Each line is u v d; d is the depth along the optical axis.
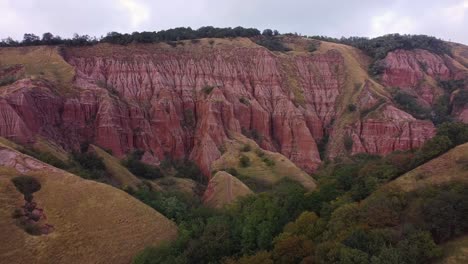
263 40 161.62
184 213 68.75
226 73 139.25
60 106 103.75
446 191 44.66
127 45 135.12
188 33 156.38
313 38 181.25
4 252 50.03
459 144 56.69
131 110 117.50
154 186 91.75
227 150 111.69
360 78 145.25
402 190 50.41
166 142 119.00
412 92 149.00
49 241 53.00
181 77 133.75
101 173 85.44
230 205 68.06
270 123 133.88
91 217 58.00
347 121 131.75
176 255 53.34
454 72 165.00
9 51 121.94
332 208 53.50
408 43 169.25
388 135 120.88
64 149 94.25
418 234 40.22
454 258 38.34
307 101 141.75
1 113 85.31
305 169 122.19
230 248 53.91
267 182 89.38
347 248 39.66
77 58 127.88
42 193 59.31
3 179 58.44
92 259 52.78
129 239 56.91
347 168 70.38
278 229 54.88
